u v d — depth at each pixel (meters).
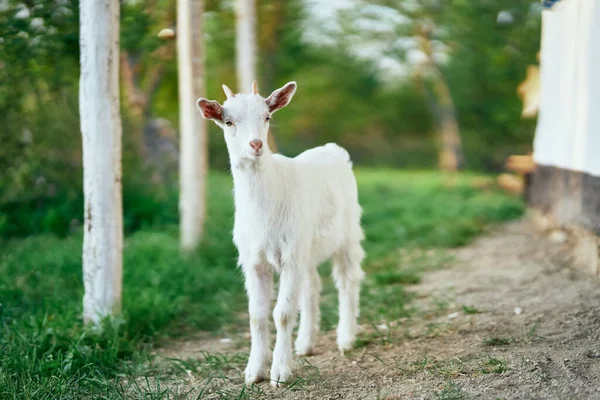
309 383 4.23
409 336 5.09
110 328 5.03
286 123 26.58
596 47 6.61
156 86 13.55
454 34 17.09
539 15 13.52
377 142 28.80
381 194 13.98
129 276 6.89
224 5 10.55
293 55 21.42
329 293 6.95
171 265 7.33
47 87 9.40
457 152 21.00
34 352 4.50
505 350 4.40
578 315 5.02
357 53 23.66
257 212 4.18
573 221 7.30
